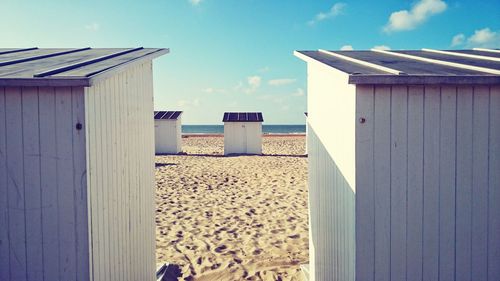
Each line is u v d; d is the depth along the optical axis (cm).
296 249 655
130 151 427
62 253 321
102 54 459
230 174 1447
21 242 322
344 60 429
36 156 318
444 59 430
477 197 324
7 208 321
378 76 304
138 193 455
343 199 357
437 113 319
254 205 950
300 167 1656
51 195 320
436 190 321
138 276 454
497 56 459
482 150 322
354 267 323
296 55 556
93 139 330
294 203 968
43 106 316
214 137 5428
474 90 320
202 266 586
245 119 2355
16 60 395
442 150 320
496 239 326
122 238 400
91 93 327
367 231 319
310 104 519
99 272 341
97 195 338
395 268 321
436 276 324
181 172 1499
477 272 326
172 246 671
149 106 504
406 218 321
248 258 617
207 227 775
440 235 323
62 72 328
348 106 334
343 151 353
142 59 441
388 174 317
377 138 315
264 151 2680
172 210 904
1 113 318
